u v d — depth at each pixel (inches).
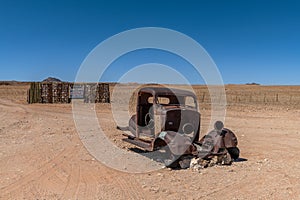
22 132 537.6
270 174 300.5
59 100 1348.4
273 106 1133.1
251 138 511.5
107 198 234.1
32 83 1320.1
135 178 285.1
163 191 249.8
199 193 245.8
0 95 1925.4
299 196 240.4
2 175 291.3
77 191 249.9
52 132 542.3
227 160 334.0
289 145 454.0
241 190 253.8
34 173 299.3
